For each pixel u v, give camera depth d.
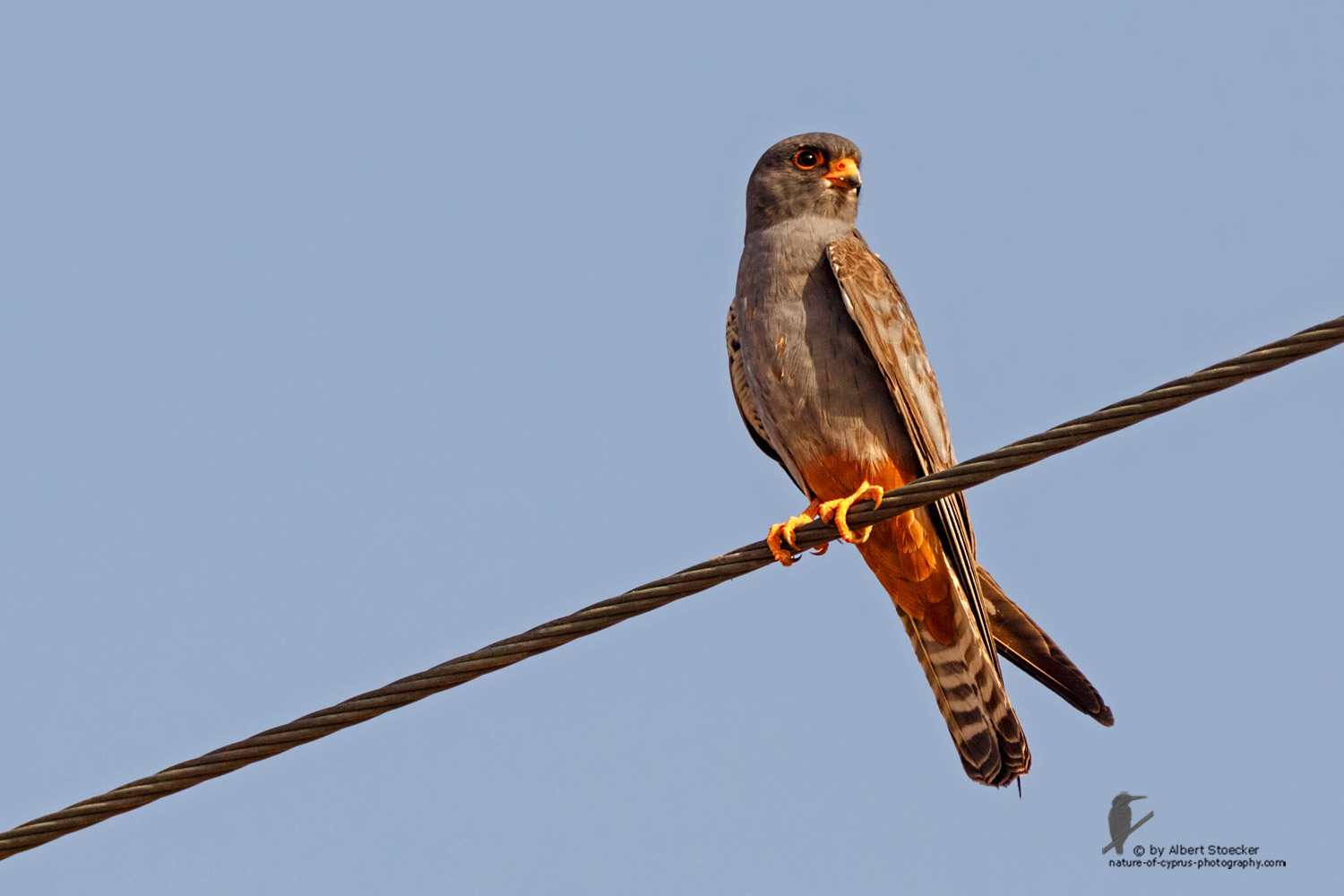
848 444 12.59
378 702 9.38
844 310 12.61
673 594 9.71
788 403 12.73
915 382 12.49
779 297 12.85
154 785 9.18
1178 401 8.87
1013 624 12.31
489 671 9.55
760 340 12.86
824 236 13.07
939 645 13.36
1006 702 13.13
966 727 13.40
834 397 12.55
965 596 12.86
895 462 12.59
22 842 9.14
